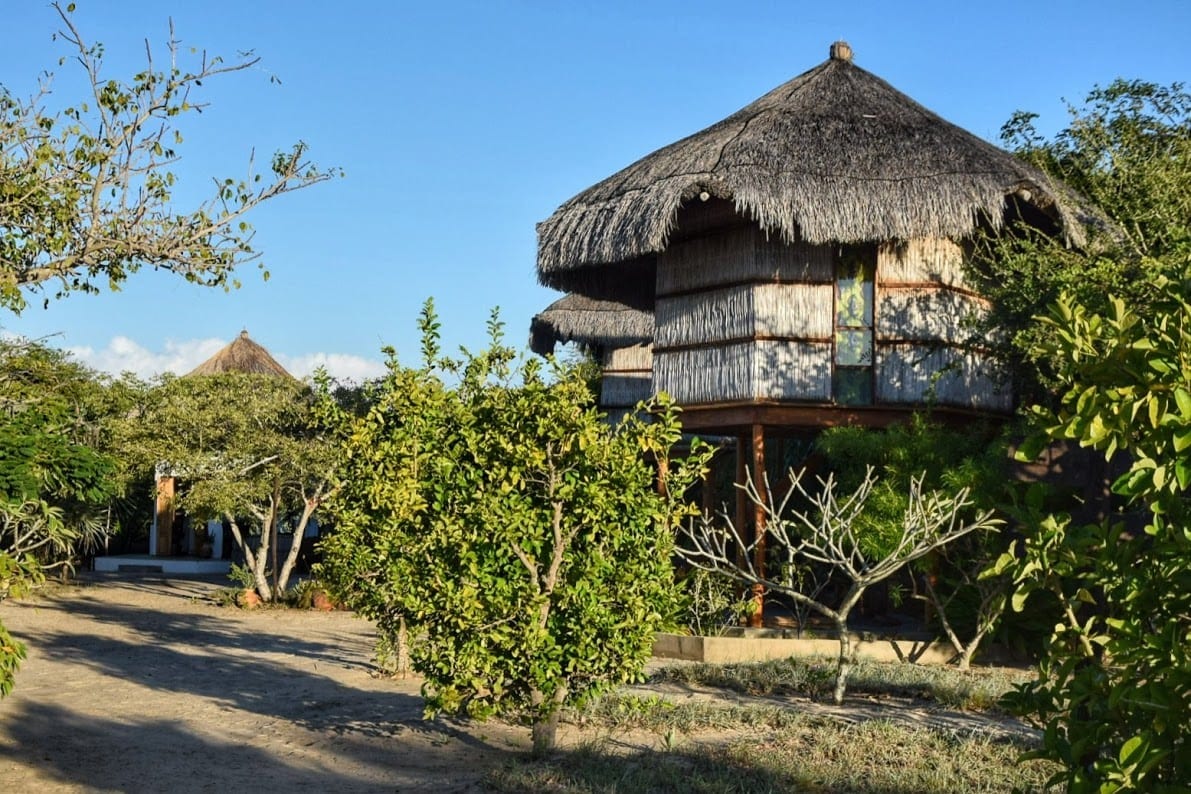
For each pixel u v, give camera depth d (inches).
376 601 421.4
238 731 366.3
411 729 366.9
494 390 335.3
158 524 1273.4
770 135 603.2
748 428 650.2
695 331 635.5
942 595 529.0
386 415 368.2
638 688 433.1
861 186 571.2
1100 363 137.6
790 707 389.1
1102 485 521.3
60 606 804.0
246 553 877.2
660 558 322.0
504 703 319.9
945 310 615.2
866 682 432.8
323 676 491.2
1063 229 581.3
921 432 541.0
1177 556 129.4
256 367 1228.5
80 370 828.6
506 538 305.1
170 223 337.7
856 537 491.2
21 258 331.9
